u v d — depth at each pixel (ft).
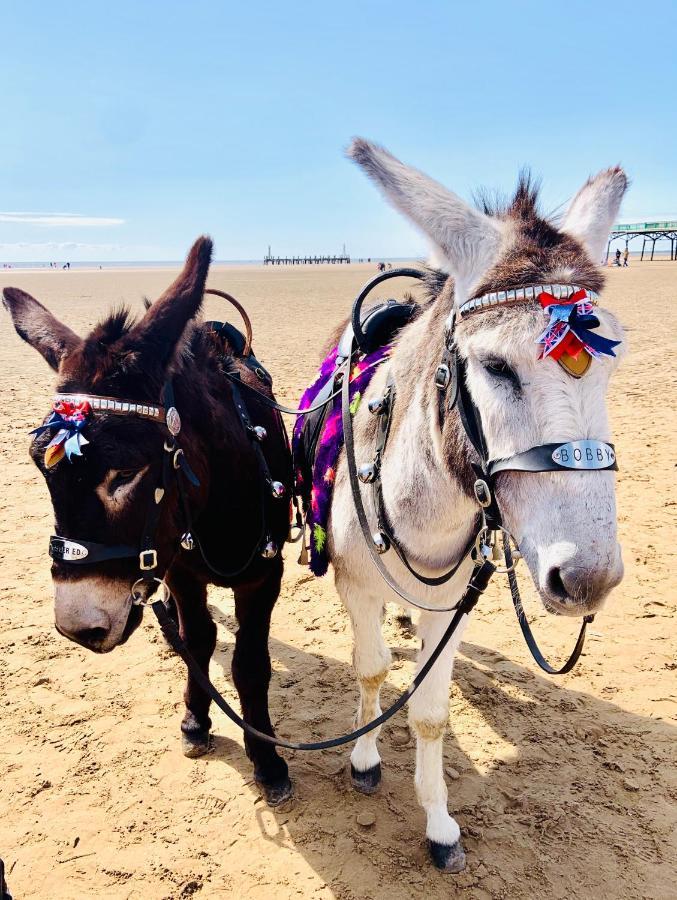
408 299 9.83
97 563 6.47
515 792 9.44
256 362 11.16
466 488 5.98
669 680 11.75
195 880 8.20
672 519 17.63
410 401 6.92
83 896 8.04
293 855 8.54
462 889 8.02
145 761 10.22
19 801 9.45
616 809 9.12
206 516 8.30
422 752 8.43
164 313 6.87
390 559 7.57
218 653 13.28
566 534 4.81
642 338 47.55
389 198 5.89
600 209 6.35
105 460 6.24
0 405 32.60
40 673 12.33
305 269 295.89
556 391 4.89
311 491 9.55
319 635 13.65
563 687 11.71
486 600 14.85
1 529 18.51
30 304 7.92
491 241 5.64
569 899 7.86
